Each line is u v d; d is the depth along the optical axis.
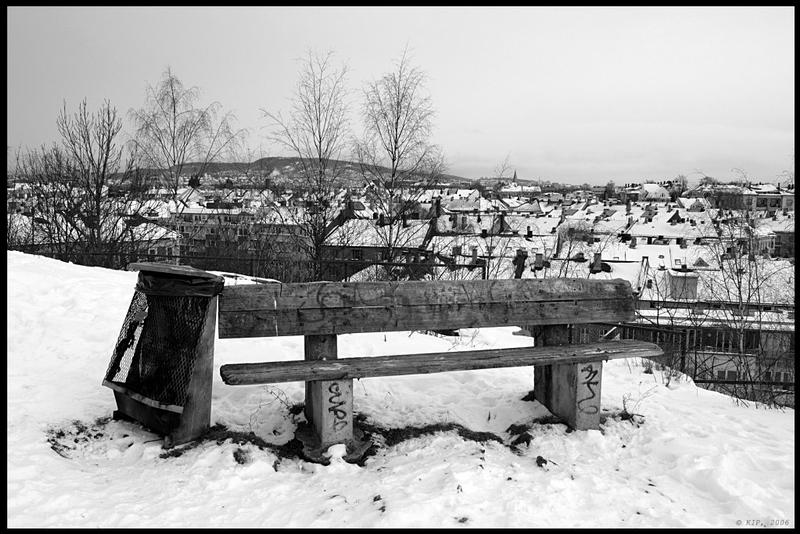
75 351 5.51
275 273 14.59
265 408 4.72
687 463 4.10
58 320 6.13
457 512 3.35
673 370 6.78
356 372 4.11
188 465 3.89
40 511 3.20
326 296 4.45
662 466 4.19
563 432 4.64
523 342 8.03
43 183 18.09
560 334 5.01
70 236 17.38
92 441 4.17
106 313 6.55
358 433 4.43
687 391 5.95
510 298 4.79
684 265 25.88
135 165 18.97
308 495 3.61
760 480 3.90
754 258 13.70
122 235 17.64
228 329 4.26
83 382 4.91
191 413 4.15
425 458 4.16
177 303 4.16
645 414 5.05
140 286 4.28
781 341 10.69
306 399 4.62
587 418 4.68
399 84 16.69
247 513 3.35
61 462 3.78
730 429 4.78
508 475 3.88
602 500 3.58
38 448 3.87
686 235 67.31
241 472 3.81
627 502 3.58
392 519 3.22
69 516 3.18
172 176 20.56
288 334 4.36
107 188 18.27
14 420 4.16
